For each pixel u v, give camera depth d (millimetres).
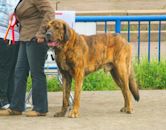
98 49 10359
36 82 10219
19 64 10297
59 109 11109
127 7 22734
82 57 10094
